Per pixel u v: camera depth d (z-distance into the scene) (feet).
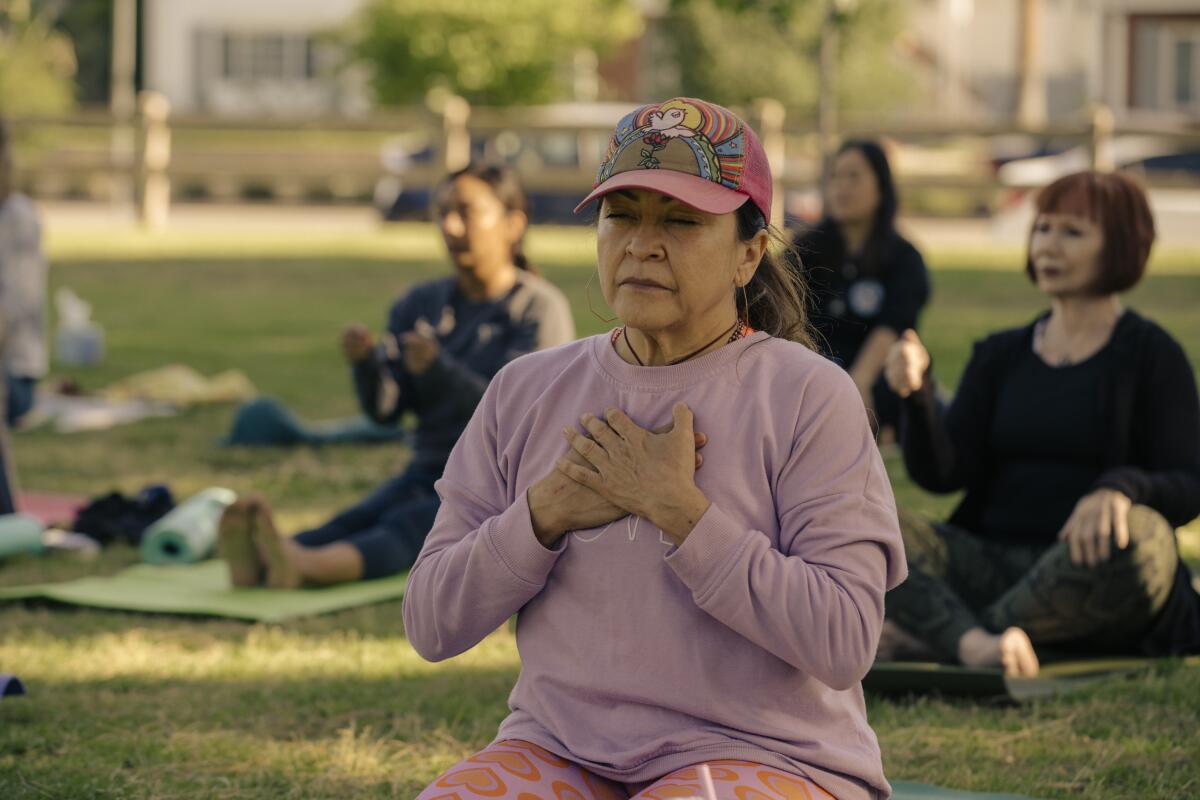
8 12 120.98
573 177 71.31
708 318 9.39
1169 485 16.17
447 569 9.58
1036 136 67.10
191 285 59.11
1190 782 13.57
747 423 9.21
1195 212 76.69
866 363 24.93
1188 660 16.92
